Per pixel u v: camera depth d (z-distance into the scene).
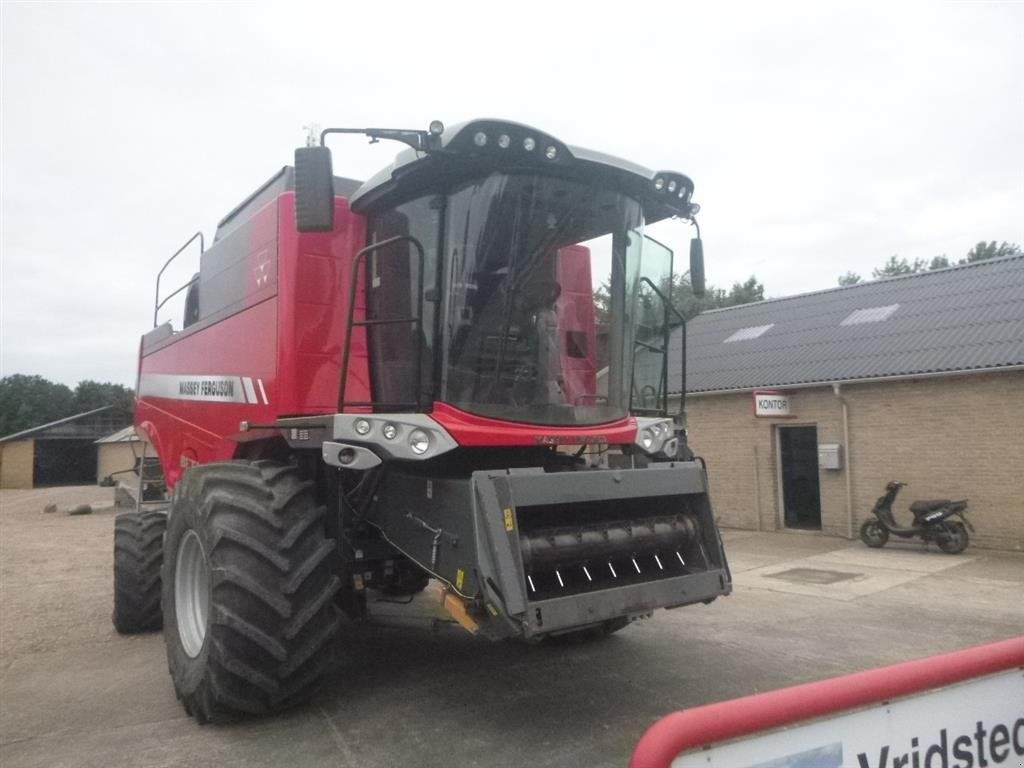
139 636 7.52
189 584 5.34
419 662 6.07
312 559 4.70
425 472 4.82
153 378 8.42
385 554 5.34
